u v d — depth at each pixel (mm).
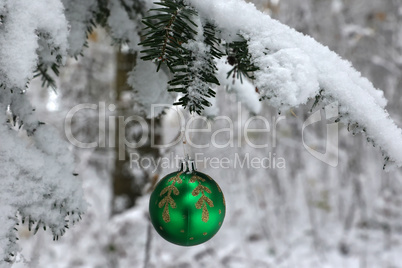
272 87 660
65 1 1071
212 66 781
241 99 1216
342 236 3582
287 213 3893
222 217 903
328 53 772
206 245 3109
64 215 813
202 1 767
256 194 3900
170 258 2809
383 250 3342
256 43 738
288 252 3295
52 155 822
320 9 3941
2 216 697
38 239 2797
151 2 947
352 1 4012
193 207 850
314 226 3615
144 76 1130
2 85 662
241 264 3129
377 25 4020
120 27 1123
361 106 722
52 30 674
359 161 3922
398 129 736
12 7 638
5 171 722
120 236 2596
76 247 3004
